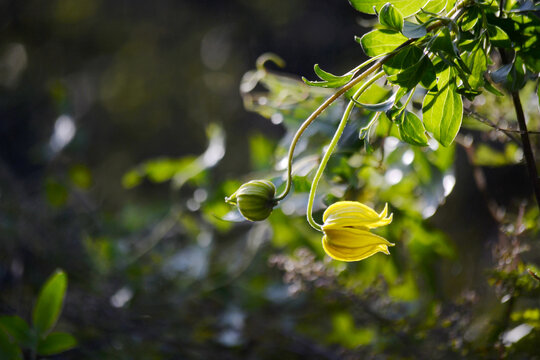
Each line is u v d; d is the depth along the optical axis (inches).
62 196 59.1
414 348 42.6
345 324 46.3
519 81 35.7
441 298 43.4
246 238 57.4
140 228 69.2
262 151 48.8
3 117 111.2
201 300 54.9
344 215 33.9
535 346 39.1
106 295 56.2
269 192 34.6
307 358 47.6
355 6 34.9
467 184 70.6
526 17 35.1
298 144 41.6
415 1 34.9
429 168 41.3
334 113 40.9
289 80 43.1
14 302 55.7
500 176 67.5
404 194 43.9
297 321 50.4
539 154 40.8
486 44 35.5
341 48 125.1
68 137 59.6
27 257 58.9
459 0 34.9
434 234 43.9
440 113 34.9
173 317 53.7
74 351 50.5
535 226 39.6
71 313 54.1
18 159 101.7
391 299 45.1
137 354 51.6
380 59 34.4
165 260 59.2
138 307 54.5
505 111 40.6
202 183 49.8
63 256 58.6
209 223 56.7
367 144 35.0
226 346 50.2
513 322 40.2
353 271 45.3
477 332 41.4
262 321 50.9
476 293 43.2
